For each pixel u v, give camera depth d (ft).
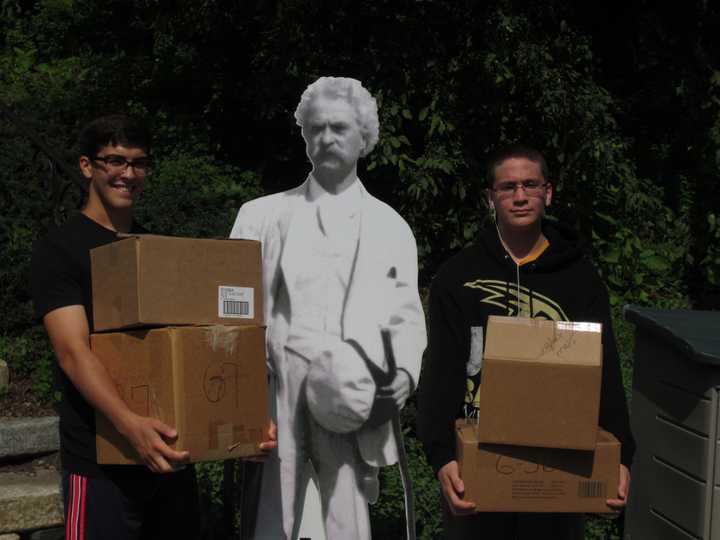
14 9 27.71
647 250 24.50
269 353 10.13
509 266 9.10
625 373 17.95
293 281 10.09
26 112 20.31
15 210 16.92
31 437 13.20
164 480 8.88
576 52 22.43
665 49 24.52
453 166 20.97
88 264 8.52
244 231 10.47
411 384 10.21
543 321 8.31
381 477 14.88
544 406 8.11
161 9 22.88
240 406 8.16
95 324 8.34
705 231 24.71
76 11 25.94
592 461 8.24
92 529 8.34
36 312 8.43
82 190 14.44
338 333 9.98
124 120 8.85
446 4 20.68
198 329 7.89
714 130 23.91
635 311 11.35
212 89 24.02
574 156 21.88
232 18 22.48
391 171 21.65
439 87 21.13
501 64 20.77
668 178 25.93
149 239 7.82
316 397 9.92
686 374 9.93
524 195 9.05
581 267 9.25
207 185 21.02
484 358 8.18
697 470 9.64
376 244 10.36
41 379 14.69
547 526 9.02
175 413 7.75
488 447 8.27
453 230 21.91
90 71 24.17
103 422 8.21
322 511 10.21
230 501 12.41
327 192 10.50
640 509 11.08
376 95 20.26
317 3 20.34
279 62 21.08
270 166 24.11
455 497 8.45
